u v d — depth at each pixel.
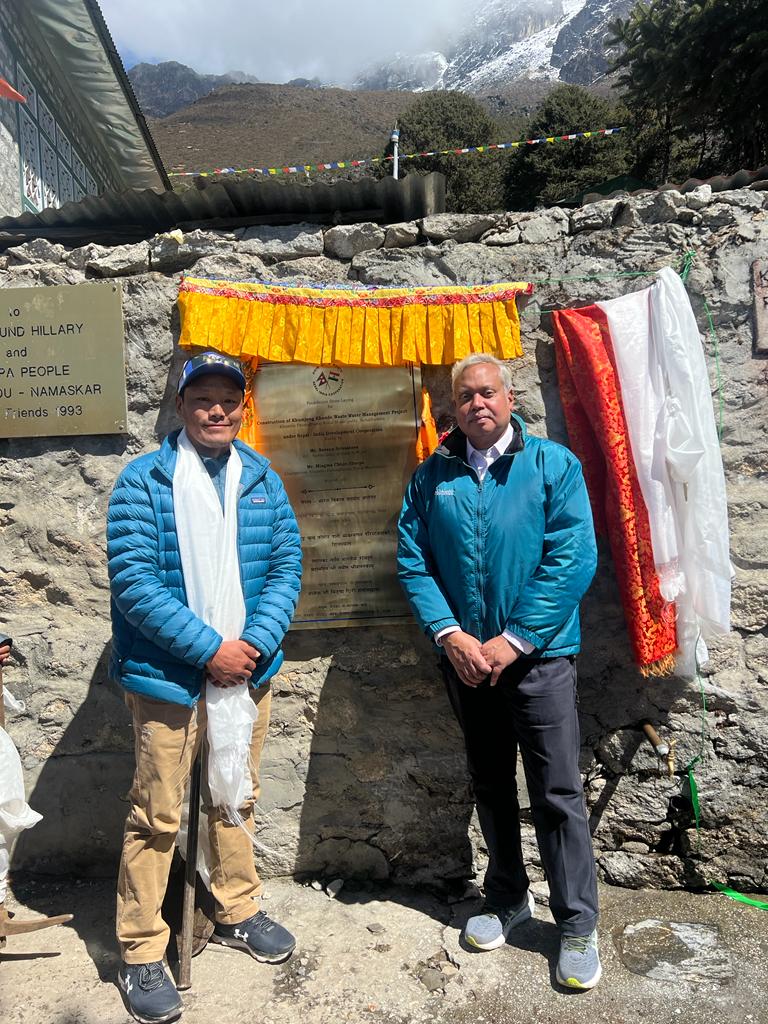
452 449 2.50
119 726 2.99
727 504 2.77
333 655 2.95
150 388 2.99
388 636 2.93
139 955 2.33
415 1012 2.29
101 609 3.01
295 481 2.91
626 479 2.68
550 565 2.37
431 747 2.92
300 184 2.80
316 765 2.96
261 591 2.49
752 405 2.79
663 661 2.71
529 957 2.49
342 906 2.82
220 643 2.31
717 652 2.83
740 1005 2.26
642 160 20.55
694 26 14.13
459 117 38.25
